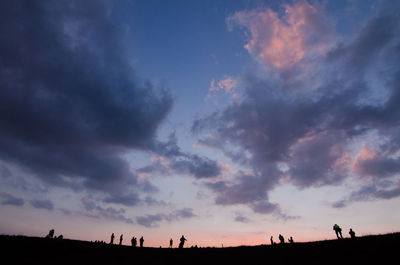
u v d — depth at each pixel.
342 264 18.28
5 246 28.47
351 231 27.95
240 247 30.98
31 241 31.75
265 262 22.55
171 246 35.44
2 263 23.59
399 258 17.25
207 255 28.02
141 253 30.58
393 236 23.05
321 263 19.47
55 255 27.72
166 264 25.17
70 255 28.34
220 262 24.47
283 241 30.97
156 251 31.62
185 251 30.88
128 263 26.02
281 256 23.83
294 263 20.80
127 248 33.50
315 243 27.03
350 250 21.38
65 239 35.81
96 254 29.61
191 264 24.75
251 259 24.31
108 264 25.45
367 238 24.58
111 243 36.72
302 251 24.12
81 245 33.16
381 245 20.88
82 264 25.28
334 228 28.42
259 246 30.47
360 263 17.84
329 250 22.72
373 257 18.52
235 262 23.89
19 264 23.64
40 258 26.19
